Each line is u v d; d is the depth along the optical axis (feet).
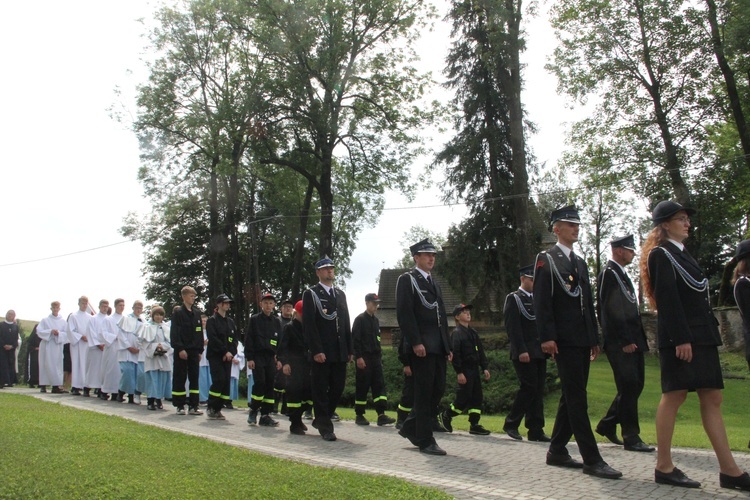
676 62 95.09
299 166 120.98
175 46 121.39
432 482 21.40
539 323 23.36
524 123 104.42
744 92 96.27
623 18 95.40
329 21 110.42
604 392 71.31
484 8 86.63
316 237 164.45
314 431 37.19
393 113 116.57
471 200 106.32
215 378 43.11
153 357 48.93
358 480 19.99
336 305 33.99
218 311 44.24
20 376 104.06
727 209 101.81
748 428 46.88
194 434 32.27
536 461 26.00
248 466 21.71
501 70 87.15
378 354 43.91
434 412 28.84
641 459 26.40
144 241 146.41
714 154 100.63
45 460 20.88
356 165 123.54
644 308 111.04
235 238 139.33
